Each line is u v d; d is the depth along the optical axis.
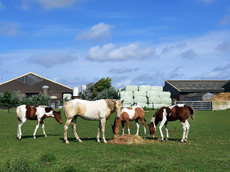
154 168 8.38
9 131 19.00
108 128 21.36
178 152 11.12
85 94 90.88
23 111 14.80
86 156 10.05
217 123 24.59
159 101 50.38
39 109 15.41
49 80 84.12
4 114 38.47
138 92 50.56
